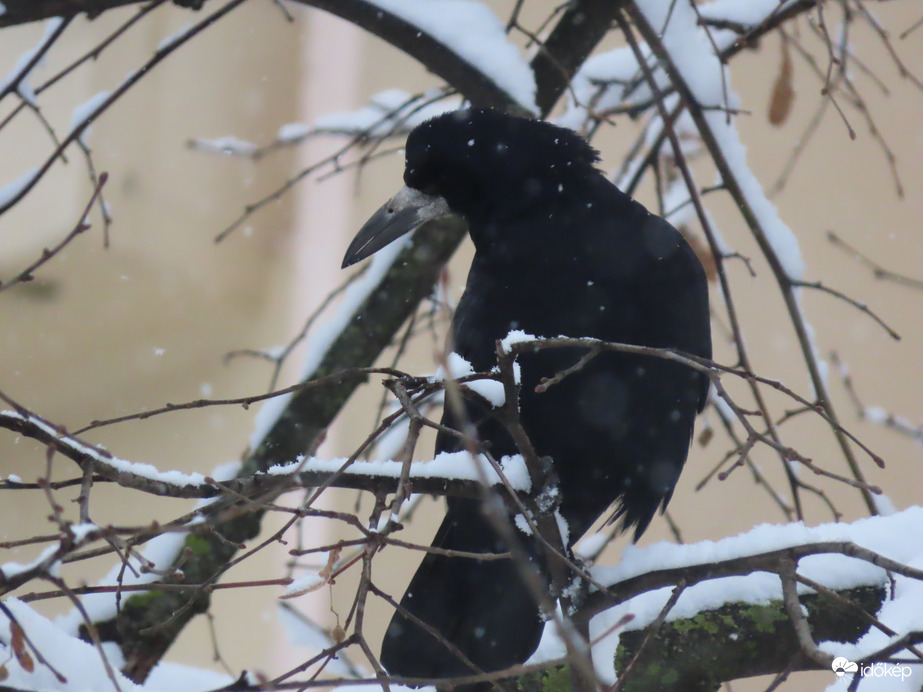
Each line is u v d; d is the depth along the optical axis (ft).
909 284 34.40
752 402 50.90
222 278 62.34
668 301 25.13
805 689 48.21
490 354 25.39
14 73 26.66
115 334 60.49
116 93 26.45
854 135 27.84
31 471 55.16
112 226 61.46
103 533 13.92
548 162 26.73
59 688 16.05
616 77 33.83
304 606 49.14
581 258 25.38
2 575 13.85
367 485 18.22
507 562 23.06
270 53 62.75
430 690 23.03
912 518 21.62
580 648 15.40
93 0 26.45
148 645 26.81
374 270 34.86
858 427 51.42
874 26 29.07
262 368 61.46
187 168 62.03
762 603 21.88
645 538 52.39
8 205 25.49
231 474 33.47
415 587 23.76
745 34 30.96
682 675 21.98
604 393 24.56
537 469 18.22
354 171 61.41
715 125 30.89
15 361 59.31
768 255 30.22
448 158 27.48
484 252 27.14
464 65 30.66
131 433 59.36
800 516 28.55
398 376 16.97
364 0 30.63
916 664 17.30
